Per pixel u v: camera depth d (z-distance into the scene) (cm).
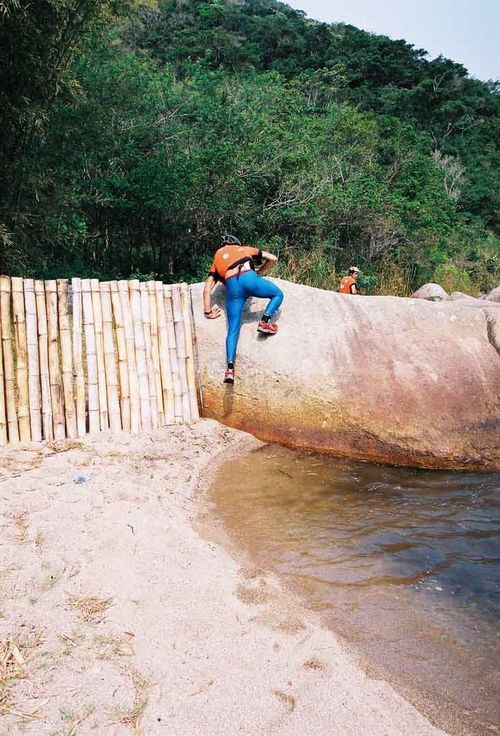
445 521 434
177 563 342
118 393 558
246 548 383
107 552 347
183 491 456
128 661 260
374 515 440
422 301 636
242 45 3781
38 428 522
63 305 539
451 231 1992
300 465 535
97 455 499
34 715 224
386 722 236
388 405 559
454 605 330
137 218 1109
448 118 4403
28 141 742
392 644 294
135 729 222
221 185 1095
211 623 290
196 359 602
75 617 288
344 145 1822
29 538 356
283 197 1239
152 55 2842
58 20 684
